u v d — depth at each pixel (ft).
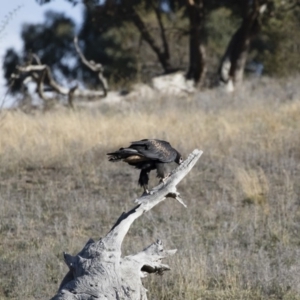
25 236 127.54
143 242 121.90
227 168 168.55
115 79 433.48
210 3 373.40
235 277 107.24
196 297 101.96
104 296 80.74
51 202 146.61
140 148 85.35
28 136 189.57
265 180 153.58
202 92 312.09
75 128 196.44
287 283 106.83
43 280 107.14
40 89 283.59
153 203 88.28
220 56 458.09
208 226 133.80
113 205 145.89
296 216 139.03
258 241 126.52
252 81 332.80
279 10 361.51
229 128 199.00
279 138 190.39
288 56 415.64
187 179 161.58
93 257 84.58
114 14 356.38
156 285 105.29
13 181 161.38
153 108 263.29
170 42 455.63
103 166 171.73
